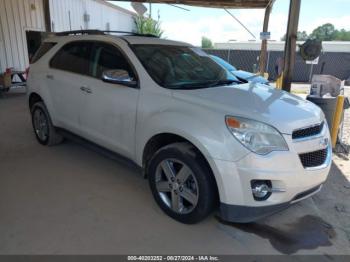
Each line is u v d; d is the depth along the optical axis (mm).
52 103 4691
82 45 4293
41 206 3359
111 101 3658
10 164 4410
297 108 3131
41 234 2895
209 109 2896
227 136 2695
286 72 5980
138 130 3383
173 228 3057
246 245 2873
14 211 3248
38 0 12883
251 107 2924
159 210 3350
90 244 2787
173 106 3092
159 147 3389
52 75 4617
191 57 4074
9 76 9977
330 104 5297
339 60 21312
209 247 2820
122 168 4359
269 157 2652
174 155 3004
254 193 2705
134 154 3520
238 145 2658
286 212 3441
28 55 12609
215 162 2709
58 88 4504
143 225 3086
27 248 2707
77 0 16016
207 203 2879
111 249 2736
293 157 2725
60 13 14547
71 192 3678
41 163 4465
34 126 5270
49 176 4070
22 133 5832
